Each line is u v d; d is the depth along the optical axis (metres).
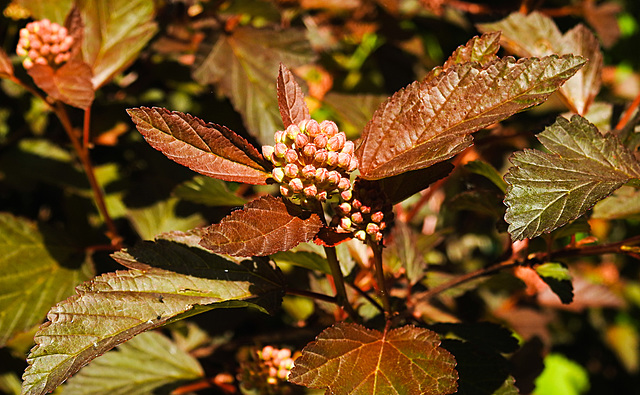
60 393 0.59
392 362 0.49
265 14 0.63
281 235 0.48
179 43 0.63
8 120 0.66
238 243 0.47
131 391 0.57
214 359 0.60
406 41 0.75
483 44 0.50
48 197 0.69
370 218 0.50
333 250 0.51
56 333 0.48
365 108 0.63
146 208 0.62
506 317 0.73
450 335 0.54
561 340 1.05
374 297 0.56
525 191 0.49
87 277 0.60
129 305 0.49
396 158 0.49
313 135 0.49
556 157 0.50
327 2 0.71
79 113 0.64
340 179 0.49
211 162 0.49
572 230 0.52
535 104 0.49
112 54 0.60
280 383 0.56
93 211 0.63
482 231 0.84
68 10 0.62
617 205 0.55
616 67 1.03
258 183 0.49
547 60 0.49
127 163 0.67
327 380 0.48
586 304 0.74
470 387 0.52
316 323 0.59
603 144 0.50
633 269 1.05
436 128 0.49
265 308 0.50
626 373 1.08
